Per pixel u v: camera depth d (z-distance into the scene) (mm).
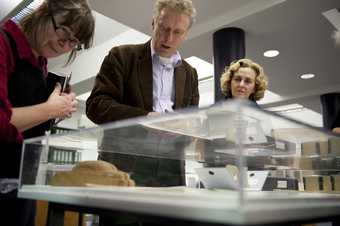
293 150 966
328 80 5617
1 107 797
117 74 1372
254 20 3422
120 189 685
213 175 763
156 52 1445
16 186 972
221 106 568
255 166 1047
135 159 990
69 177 791
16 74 982
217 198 487
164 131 756
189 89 1586
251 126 687
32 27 1005
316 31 3684
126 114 1152
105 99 1294
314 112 7727
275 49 4230
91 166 817
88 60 5352
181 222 534
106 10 3355
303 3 3092
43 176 831
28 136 1021
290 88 6121
